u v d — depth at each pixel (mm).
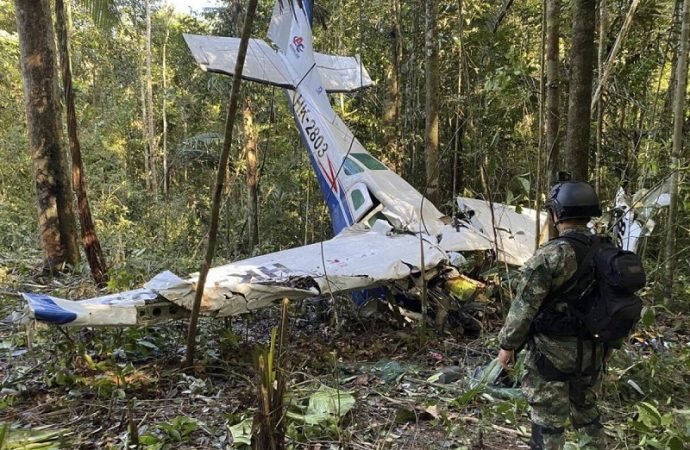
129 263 7508
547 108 4777
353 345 4828
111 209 12977
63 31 6328
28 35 7504
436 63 7691
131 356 4414
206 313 3939
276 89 11594
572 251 2293
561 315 2309
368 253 5230
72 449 2883
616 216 5723
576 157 4371
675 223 5695
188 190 15523
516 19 9602
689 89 8117
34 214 11211
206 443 2971
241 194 12859
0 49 13812
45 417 3305
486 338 4766
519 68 4711
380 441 2992
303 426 3051
